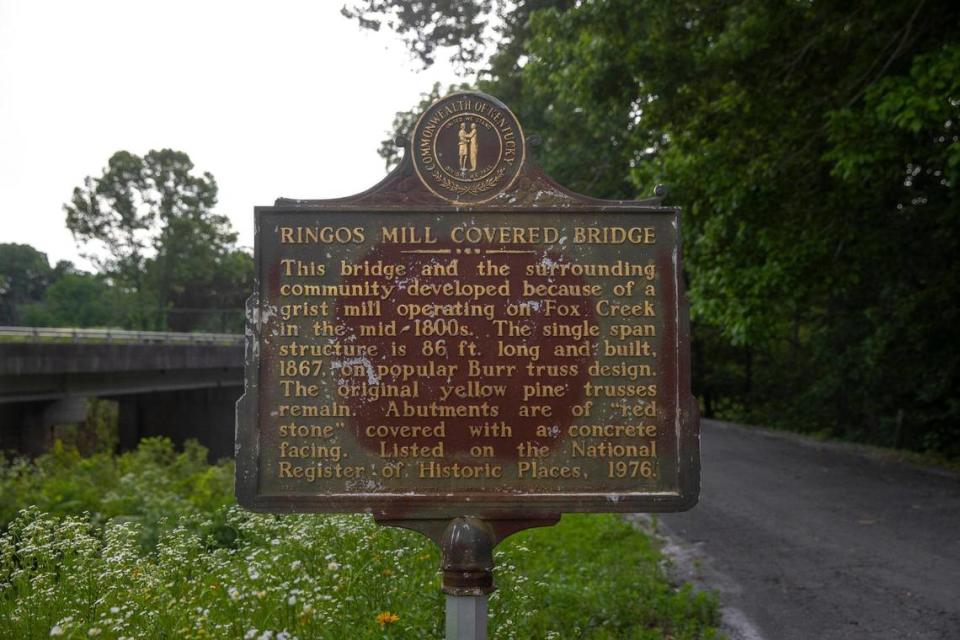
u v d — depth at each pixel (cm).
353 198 555
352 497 541
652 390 550
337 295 551
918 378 2192
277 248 552
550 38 1688
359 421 547
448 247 554
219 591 621
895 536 1121
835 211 1567
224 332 7694
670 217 556
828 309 2586
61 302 7225
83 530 723
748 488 1547
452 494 543
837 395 2761
